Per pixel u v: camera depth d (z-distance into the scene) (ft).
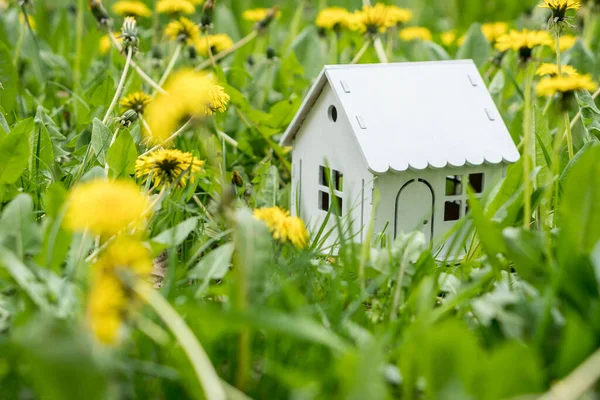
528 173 5.19
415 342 3.54
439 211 6.15
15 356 3.33
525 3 16.56
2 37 10.53
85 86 9.77
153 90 8.99
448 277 4.80
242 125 8.82
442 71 6.50
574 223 4.26
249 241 3.87
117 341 3.37
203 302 4.43
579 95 6.85
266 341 3.96
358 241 6.11
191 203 6.67
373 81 6.25
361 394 3.17
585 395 3.33
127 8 10.25
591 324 3.74
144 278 3.80
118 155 5.88
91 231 4.47
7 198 5.69
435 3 18.98
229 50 9.68
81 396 3.02
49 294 4.04
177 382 3.66
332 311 4.16
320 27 11.25
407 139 6.00
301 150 6.79
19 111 8.50
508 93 9.90
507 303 4.03
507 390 3.36
